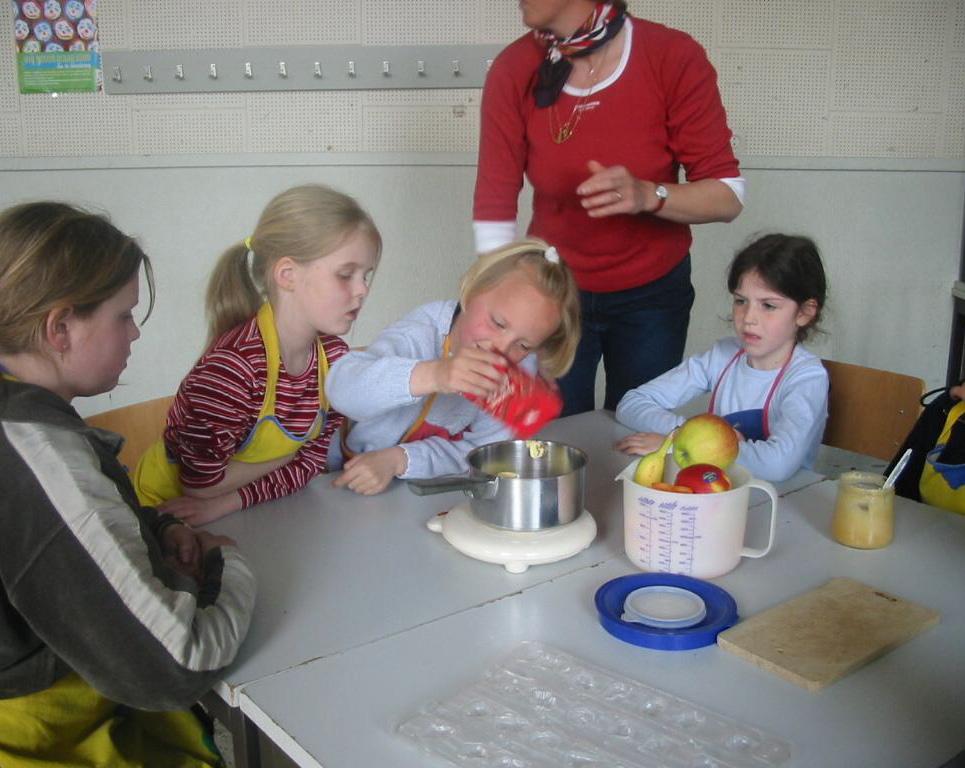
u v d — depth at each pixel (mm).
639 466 1149
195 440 1412
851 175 3045
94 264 1017
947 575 1123
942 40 2918
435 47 2967
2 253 990
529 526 1147
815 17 2918
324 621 1017
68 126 3119
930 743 796
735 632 960
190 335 3270
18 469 896
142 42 3035
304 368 1538
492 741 794
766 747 784
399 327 1597
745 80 2971
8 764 978
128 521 920
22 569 879
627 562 1162
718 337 3205
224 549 1084
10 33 3061
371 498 1389
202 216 3166
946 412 1743
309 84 3020
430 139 3053
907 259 3115
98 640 880
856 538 1195
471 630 994
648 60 1946
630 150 2010
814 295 1851
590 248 2113
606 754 773
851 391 1901
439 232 3143
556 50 1977
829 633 956
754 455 1556
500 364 1275
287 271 1447
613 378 2291
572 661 918
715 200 1943
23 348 1011
